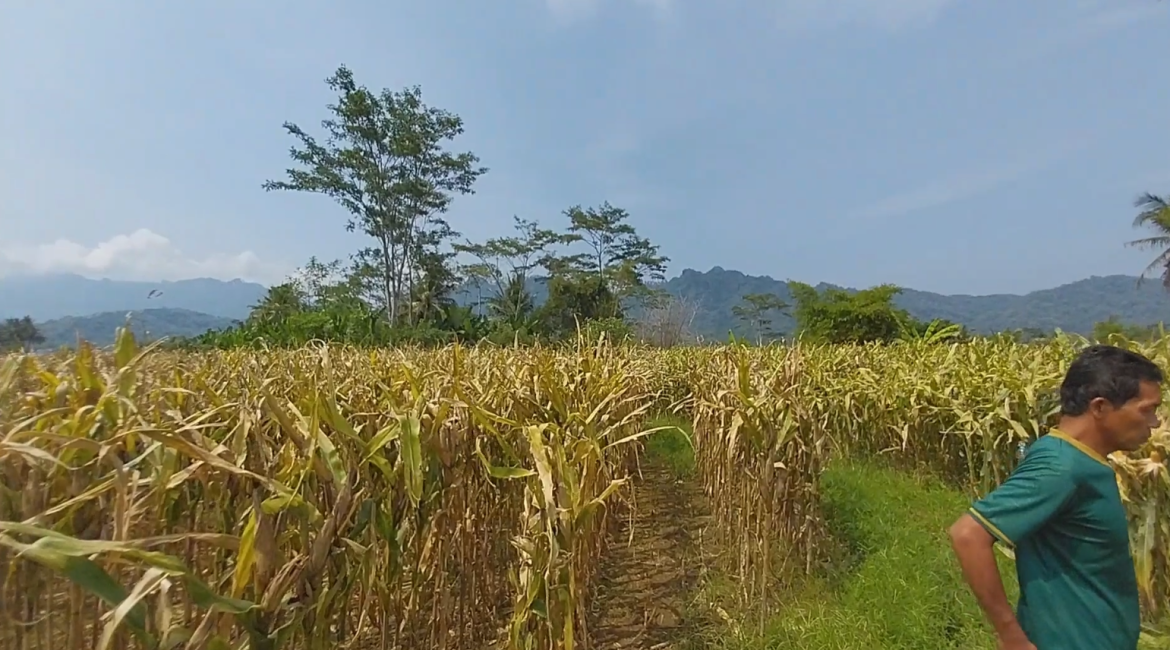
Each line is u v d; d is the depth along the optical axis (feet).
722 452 19.61
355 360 17.26
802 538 17.69
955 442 28.45
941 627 13.93
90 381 7.55
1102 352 7.76
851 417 33.40
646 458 34.83
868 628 14.01
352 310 86.48
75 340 7.73
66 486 6.62
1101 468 7.49
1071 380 7.80
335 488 7.86
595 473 12.75
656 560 20.30
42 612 7.12
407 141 112.98
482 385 15.26
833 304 88.89
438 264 124.06
